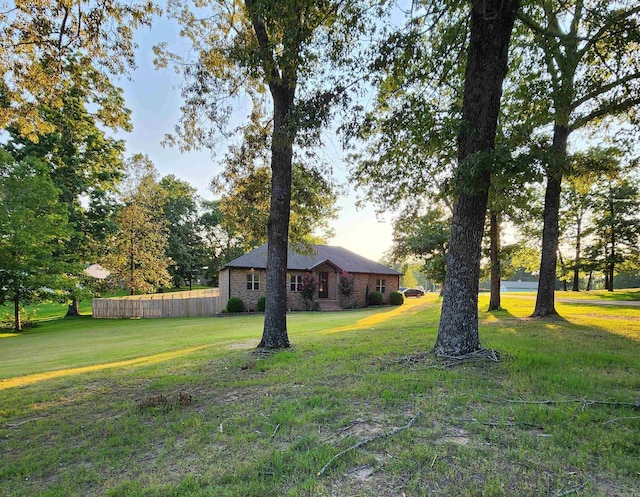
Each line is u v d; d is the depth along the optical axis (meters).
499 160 4.72
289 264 24.62
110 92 8.20
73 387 5.16
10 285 16.70
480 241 5.64
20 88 7.04
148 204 27.98
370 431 3.04
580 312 12.93
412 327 10.07
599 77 7.81
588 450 2.58
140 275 27.06
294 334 10.77
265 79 5.75
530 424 3.05
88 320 21.34
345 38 5.30
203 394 4.47
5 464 2.84
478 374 4.64
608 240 26.86
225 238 51.59
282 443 2.91
